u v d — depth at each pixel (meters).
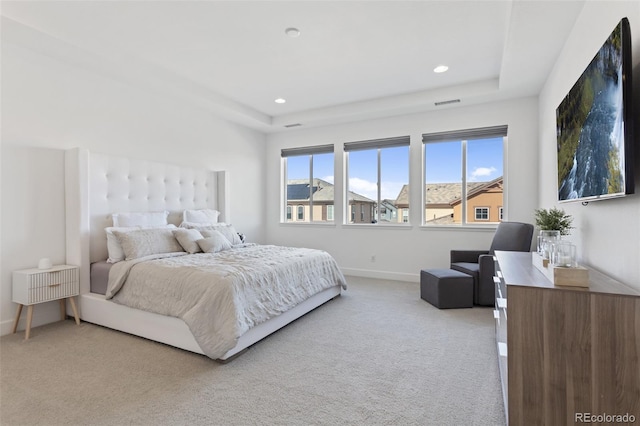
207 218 4.32
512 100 4.07
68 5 2.37
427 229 4.61
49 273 2.77
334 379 2.01
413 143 4.70
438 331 2.80
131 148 3.73
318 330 2.83
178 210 4.20
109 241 3.16
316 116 5.01
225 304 2.29
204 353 2.21
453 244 4.46
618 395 1.31
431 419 1.62
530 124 3.97
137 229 3.28
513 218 4.06
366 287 4.36
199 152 4.59
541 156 3.70
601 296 1.32
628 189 1.33
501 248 3.59
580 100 1.88
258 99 4.57
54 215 3.07
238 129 5.30
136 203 3.70
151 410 1.69
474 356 2.32
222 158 4.99
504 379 1.74
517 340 1.42
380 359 2.28
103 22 2.61
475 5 2.42
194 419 1.62
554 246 1.62
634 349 1.29
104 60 3.14
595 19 1.94
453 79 3.83
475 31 2.78
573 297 1.36
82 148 3.25
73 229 3.07
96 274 3.05
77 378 2.01
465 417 1.63
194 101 4.26
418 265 4.68
